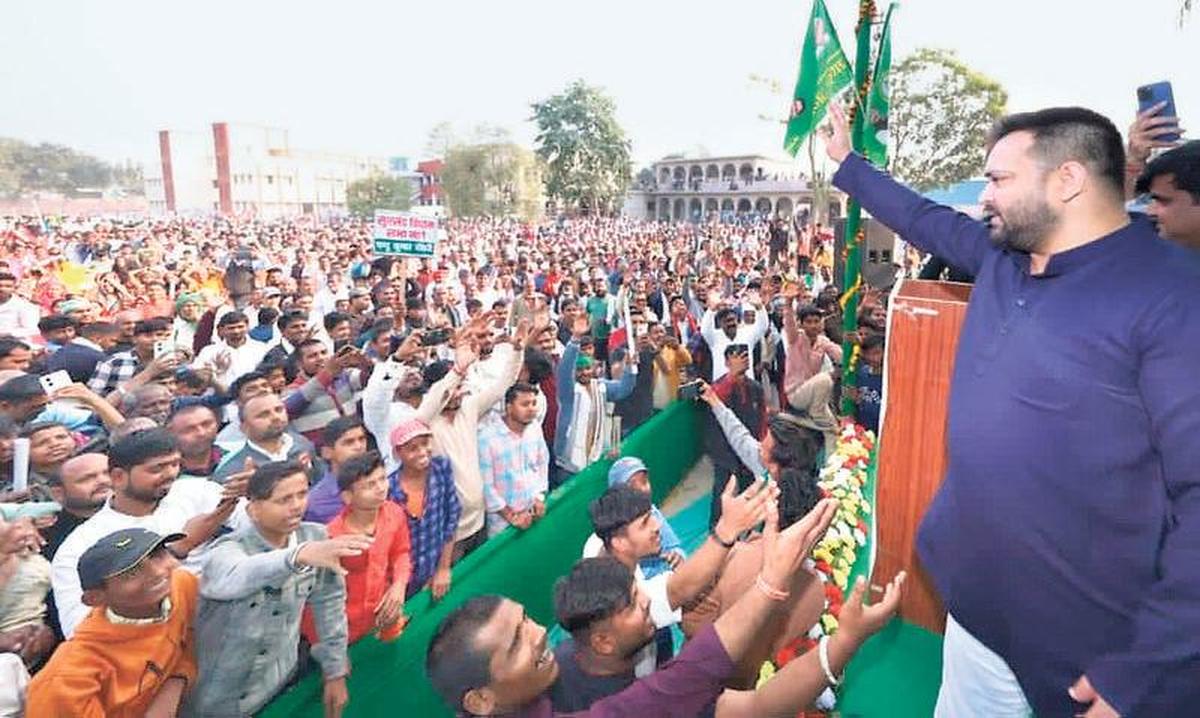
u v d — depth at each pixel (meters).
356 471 3.33
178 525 3.63
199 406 4.45
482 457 4.93
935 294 2.81
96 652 2.53
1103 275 1.59
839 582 3.33
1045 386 1.59
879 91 4.71
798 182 72.44
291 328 7.49
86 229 42.72
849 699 2.77
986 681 2.00
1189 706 1.35
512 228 52.69
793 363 7.46
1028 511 1.63
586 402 6.66
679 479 7.62
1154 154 2.49
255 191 107.56
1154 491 1.53
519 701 2.00
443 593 3.66
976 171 33.47
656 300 13.12
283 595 2.82
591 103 76.94
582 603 2.24
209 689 2.80
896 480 2.88
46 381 5.32
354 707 3.03
